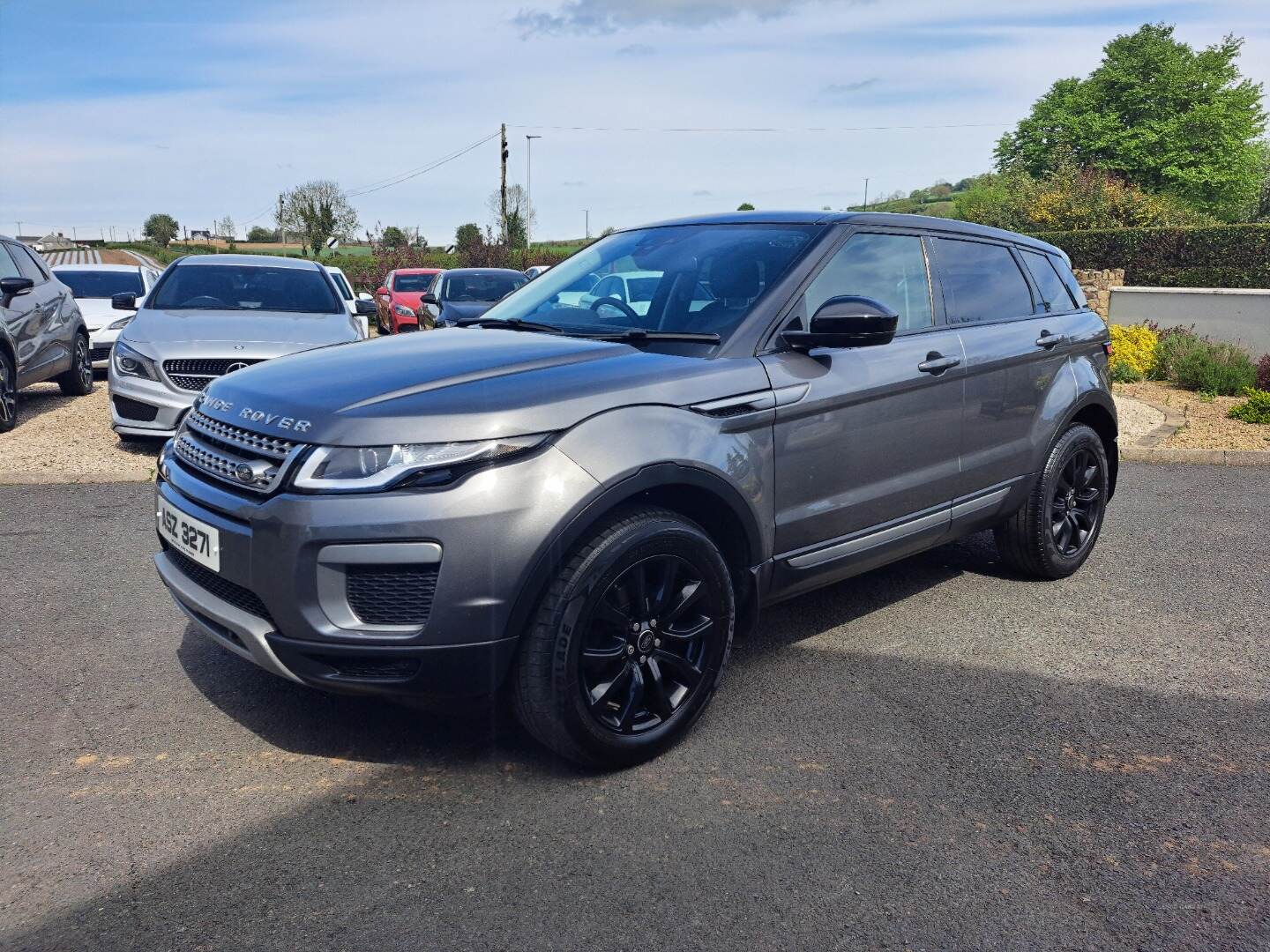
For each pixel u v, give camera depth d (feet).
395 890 7.88
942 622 14.28
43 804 9.05
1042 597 15.48
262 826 8.78
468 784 9.57
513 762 10.02
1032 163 176.86
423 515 8.54
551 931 7.41
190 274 28.53
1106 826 9.03
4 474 21.70
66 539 17.46
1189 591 15.83
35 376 30.45
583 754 9.46
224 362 23.43
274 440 9.12
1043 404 14.97
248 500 9.13
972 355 13.38
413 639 8.70
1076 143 173.68
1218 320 45.91
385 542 8.56
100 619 13.69
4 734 10.38
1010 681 12.27
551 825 8.86
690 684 10.28
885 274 12.75
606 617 9.35
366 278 112.57
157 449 25.29
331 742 10.34
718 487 10.09
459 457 8.64
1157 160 168.14
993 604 15.11
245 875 8.05
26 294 30.55
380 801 9.22
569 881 8.03
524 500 8.75
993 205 113.39
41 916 7.49
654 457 9.45
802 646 13.29
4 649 12.62
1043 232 102.32
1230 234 89.92
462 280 49.16
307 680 9.04
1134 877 8.26
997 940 7.43
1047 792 9.61
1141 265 93.97
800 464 11.12
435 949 7.19
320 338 24.90
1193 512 21.09
